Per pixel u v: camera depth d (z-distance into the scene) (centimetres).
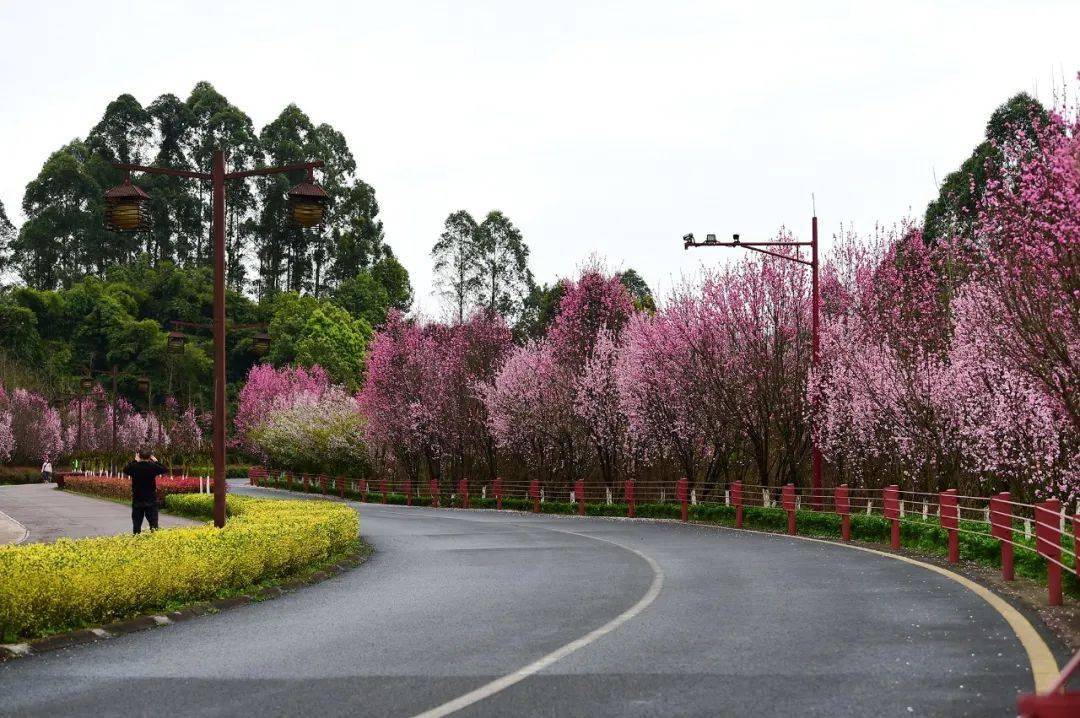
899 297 2597
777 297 3056
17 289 12962
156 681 831
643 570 1642
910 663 830
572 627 1059
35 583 1023
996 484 2259
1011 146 1648
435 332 5612
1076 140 1415
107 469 8431
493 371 5128
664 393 3397
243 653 956
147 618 1182
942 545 1889
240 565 1410
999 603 1174
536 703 714
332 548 1939
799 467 3152
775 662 845
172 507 3794
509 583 1504
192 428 10556
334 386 8538
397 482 5603
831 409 2645
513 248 11544
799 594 1293
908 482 2584
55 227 15338
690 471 3519
